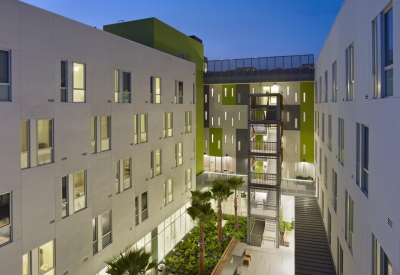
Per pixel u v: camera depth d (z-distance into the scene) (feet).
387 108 22.39
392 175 21.24
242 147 104.99
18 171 36.70
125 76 57.31
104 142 51.98
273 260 72.69
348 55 40.11
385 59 24.86
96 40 49.03
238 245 72.69
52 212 41.47
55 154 41.83
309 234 65.05
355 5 34.71
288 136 101.30
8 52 35.60
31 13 37.96
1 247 34.68
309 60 94.53
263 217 77.92
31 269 38.65
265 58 98.68
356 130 34.22
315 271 52.49
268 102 95.50
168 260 69.62
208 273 64.03
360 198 32.07
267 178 80.28
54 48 41.29
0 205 35.14
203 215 58.23
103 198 51.29
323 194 69.31
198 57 97.50
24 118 37.32
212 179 100.12
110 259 52.75
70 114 44.16
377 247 26.58
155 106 67.21
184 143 81.71
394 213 20.83
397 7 20.40
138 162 61.16
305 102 99.09
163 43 75.66
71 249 44.62
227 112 106.42
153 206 66.74
